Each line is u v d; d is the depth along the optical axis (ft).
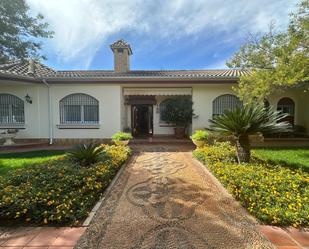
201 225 14.66
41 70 57.82
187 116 55.47
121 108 53.36
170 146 50.14
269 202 15.90
